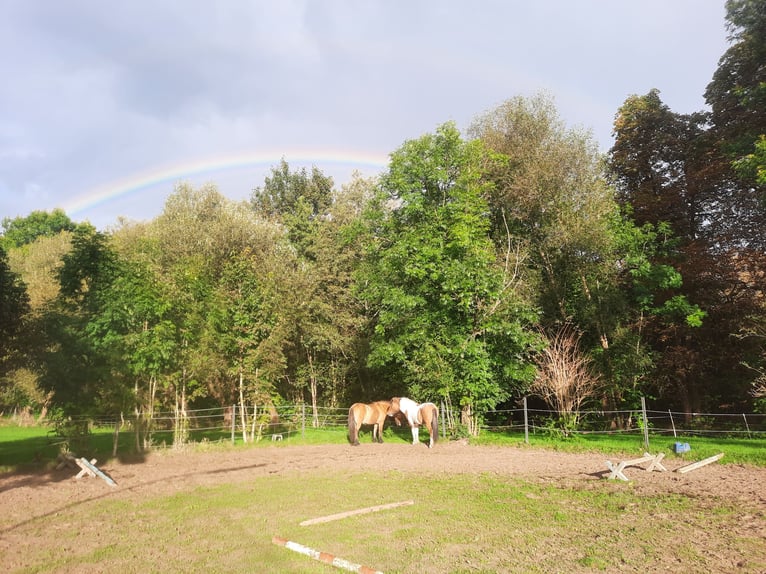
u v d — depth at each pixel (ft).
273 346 60.18
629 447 48.37
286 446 56.59
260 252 89.35
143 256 54.80
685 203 72.79
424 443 57.67
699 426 69.21
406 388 79.82
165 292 51.57
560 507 26.63
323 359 87.97
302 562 18.75
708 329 67.82
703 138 70.44
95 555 20.10
